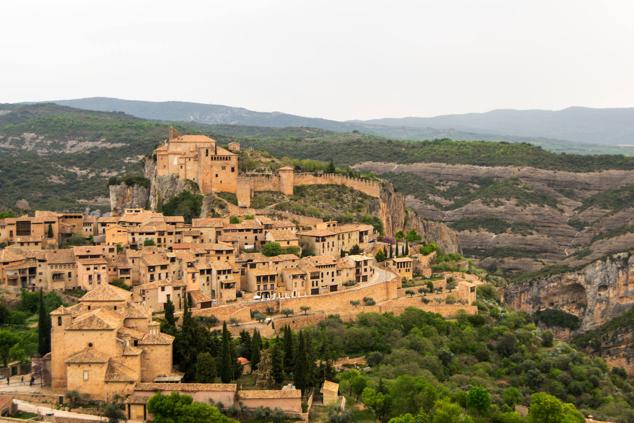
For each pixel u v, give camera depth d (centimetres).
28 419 15112
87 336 16612
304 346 18538
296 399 16512
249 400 16462
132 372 16562
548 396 19275
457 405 18000
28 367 18550
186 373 17575
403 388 18650
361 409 18525
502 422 18825
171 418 15125
